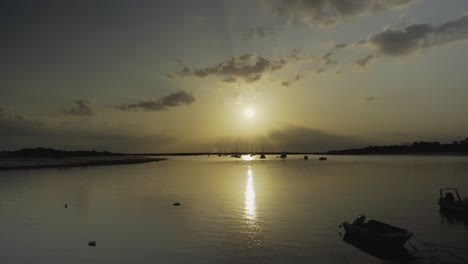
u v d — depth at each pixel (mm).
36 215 37156
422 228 30984
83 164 152250
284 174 97750
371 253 23828
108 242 26516
